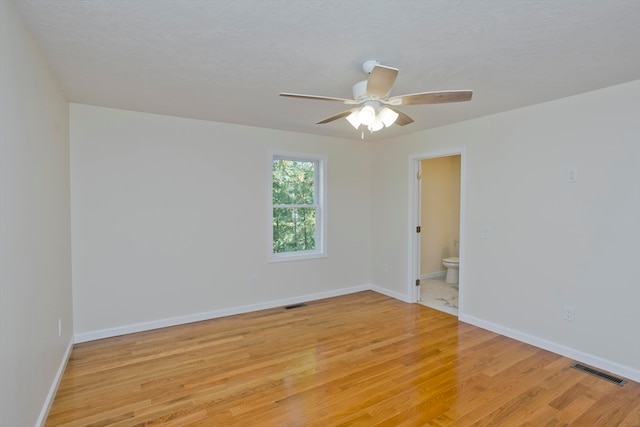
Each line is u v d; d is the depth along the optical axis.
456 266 5.49
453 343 3.25
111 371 2.69
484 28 1.82
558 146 3.01
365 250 5.23
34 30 1.85
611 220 2.70
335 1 1.57
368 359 2.92
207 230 3.90
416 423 2.07
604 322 2.74
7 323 1.52
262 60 2.24
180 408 2.22
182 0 1.58
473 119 3.69
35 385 1.92
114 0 1.58
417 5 1.60
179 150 3.71
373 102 2.17
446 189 6.14
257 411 2.19
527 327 3.25
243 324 3.76
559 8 1.63
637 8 1.63
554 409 2.22
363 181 5.16
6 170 1.52
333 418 2.12
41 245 2.09
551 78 2.53
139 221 3.52
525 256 3.26
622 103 2.63
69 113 3.15
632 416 2.14
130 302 3.49
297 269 4.59
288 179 4.61
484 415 2.15
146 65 2.32
